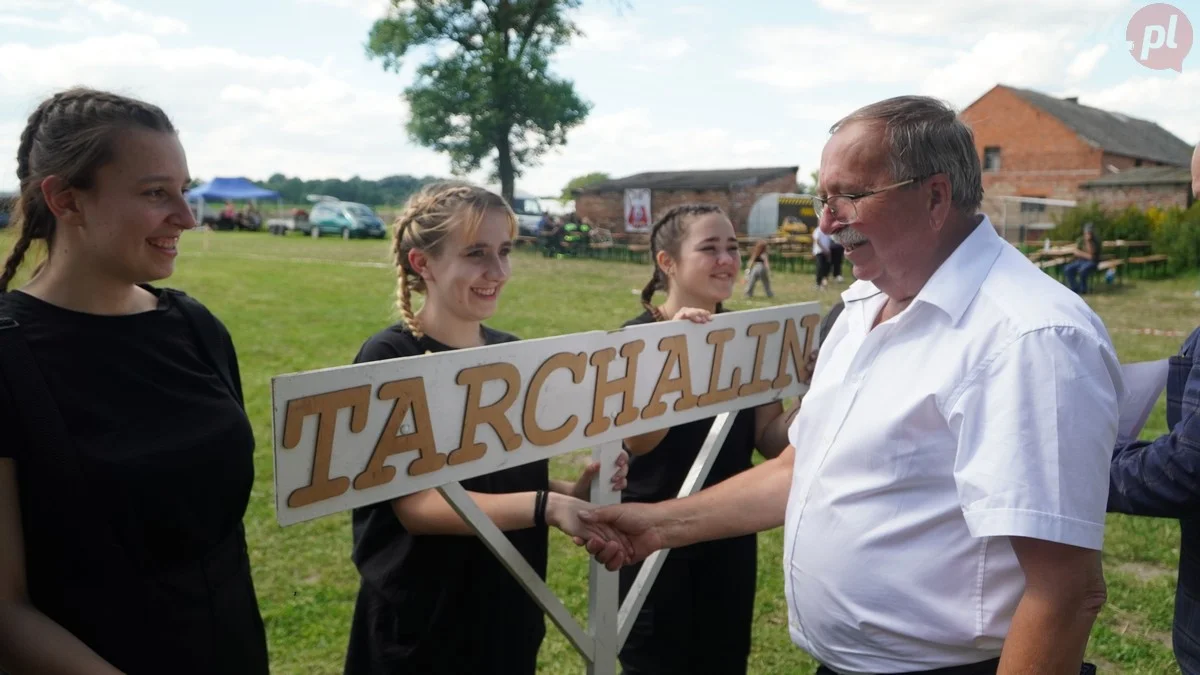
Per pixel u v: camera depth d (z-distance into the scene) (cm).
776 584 363
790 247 2112
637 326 187
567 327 1039
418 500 174
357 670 193
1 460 123
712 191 2917
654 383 192
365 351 184
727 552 227
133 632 135
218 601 149
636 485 232
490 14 3183
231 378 168
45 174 134
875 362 153
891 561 147
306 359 802
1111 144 3131
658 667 227
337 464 141
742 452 240
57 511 126
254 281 1512
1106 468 129
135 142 136
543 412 171
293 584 354
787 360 227
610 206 3209
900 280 151
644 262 2297
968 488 132
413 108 3195
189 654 143
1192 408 154
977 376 135
